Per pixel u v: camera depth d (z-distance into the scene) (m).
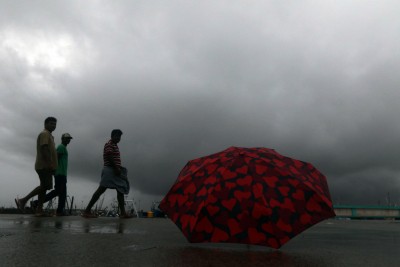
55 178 8.49
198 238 2.79
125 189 7.99
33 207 8.70
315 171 3.12
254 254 2.79
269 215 2.73
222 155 3.12
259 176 2.89
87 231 4.49
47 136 7.41
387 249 3.31
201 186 2.95
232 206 2.80
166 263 2.37
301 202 2.79
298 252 2.98
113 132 7.83
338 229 6.40
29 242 3.29
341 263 2.51
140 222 6.75
